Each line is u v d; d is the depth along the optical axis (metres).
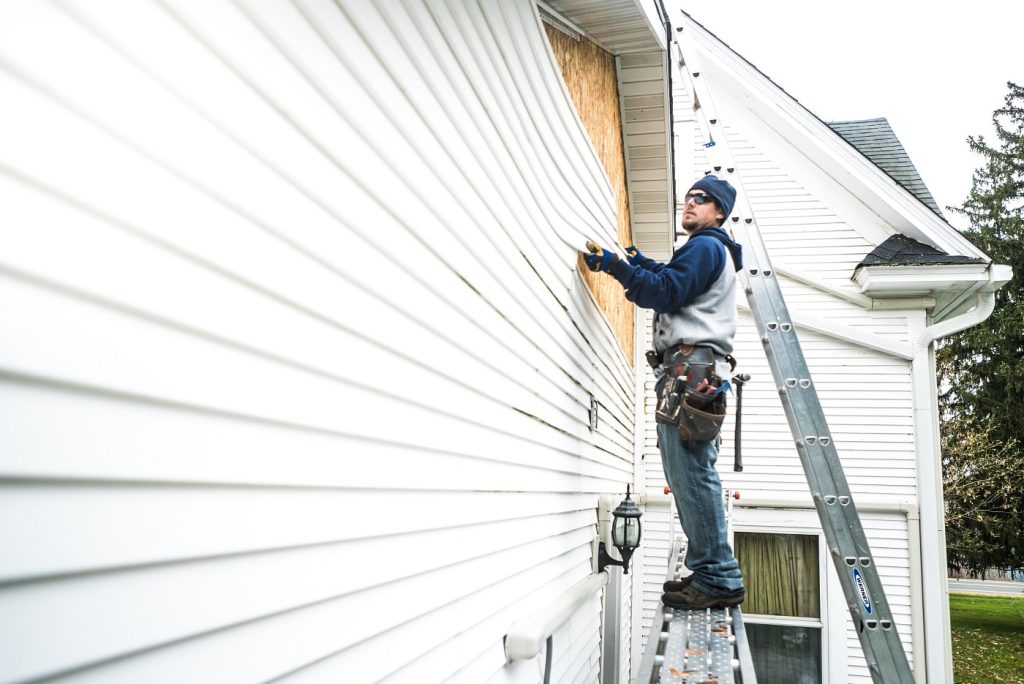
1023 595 30.28
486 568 2.39
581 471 4.10
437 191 1.97
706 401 3.20
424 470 1.87
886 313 8.08
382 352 1.63
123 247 0.91
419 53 1.87
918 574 7.55
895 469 7.81
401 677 1.76
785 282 8.40
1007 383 23.55
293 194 1.29
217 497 1.08
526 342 2.86
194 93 1.04
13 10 0.77
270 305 1.22
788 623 7.80
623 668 6.86
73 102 0.84
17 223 0.77
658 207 6.35
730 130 8.73
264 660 1.20
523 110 2.84
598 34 4.12
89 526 0.85
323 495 1.38
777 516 7.91
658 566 7.96
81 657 0.84
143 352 0.94
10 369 0.76
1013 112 29.41
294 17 1.31
